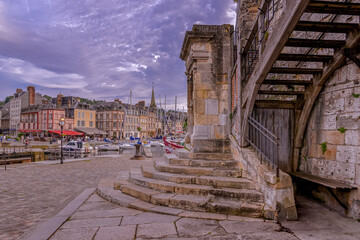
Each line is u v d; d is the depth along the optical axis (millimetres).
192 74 8156
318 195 5277
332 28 4090
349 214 4344
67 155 26406
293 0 3543
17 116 78750
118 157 18656
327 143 5012
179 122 107375
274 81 5164
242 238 3438
